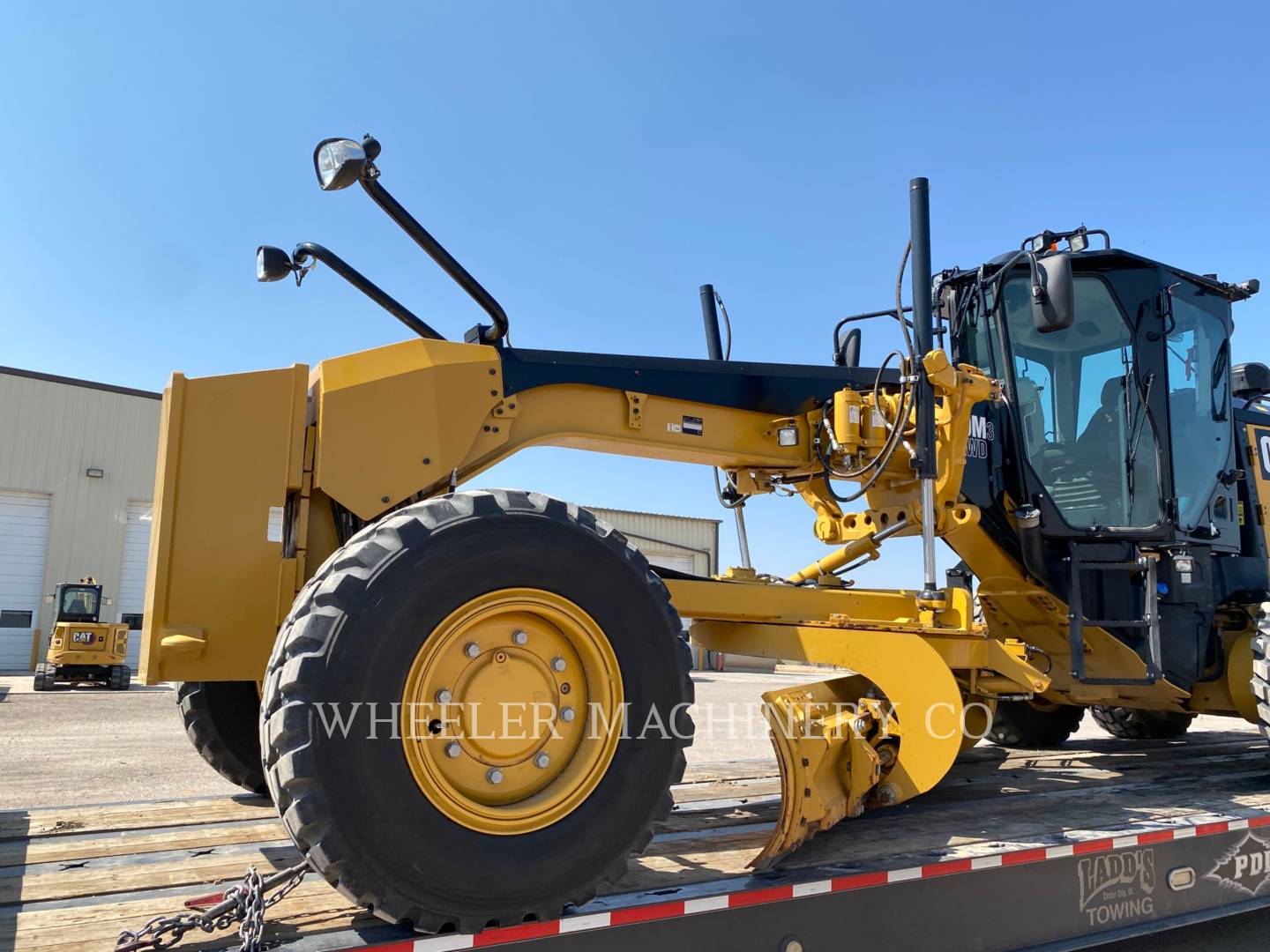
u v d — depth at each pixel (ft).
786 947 6.79
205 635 7.39
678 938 6.38
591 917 6.08
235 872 7.45
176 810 9.73
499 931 5.80
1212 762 15.25
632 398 9.90
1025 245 12.36
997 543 12.80
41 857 7.89
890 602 10.55
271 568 7.65
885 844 8.64
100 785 18.60
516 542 6.35
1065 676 13.58
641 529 73.56
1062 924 8.29
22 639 58.29
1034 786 12.48
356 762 5.58
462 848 5.83
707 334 12.64
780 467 11.38
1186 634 13.28
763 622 9.68
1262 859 10.13
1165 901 9.11
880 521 11.91
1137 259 12.82
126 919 6.24
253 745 10.27
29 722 31.86
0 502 58.44
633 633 6.75
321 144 7.64
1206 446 13.67
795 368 11.13
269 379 7.84
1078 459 13.03
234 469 7.63
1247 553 14.76
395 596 5.87
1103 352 13.08
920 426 10.12
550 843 6.15
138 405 62.80
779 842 7.61
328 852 5.42
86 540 60.03
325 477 7.64
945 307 13.39
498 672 6.40
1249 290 14.20
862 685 9.53
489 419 8.75
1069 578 12.78
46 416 59.72
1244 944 11.29
